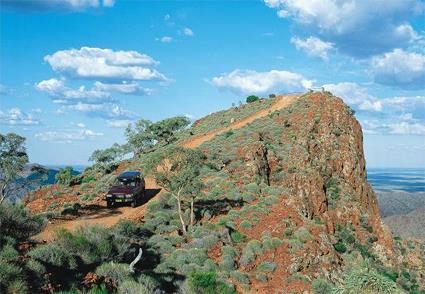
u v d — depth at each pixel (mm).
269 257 34750
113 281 19391
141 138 77188
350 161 58656
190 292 24734
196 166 37719
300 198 45906
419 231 152000
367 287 15000
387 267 47375
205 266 30609
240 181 47938
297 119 66625
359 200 55812
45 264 18516
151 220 36750
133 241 31562
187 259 31031
